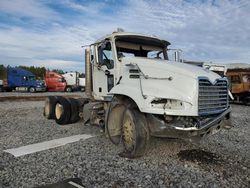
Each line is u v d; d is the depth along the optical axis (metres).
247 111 16.05
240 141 7.30
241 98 22.05
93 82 7.88
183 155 5.79
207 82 5.28
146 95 5.29
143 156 5.64
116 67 6.77
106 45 7.17
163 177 4.61
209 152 6.10
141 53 7.36
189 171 4.90
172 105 5.18
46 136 7.37
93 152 5.88
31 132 7.91
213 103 5.44
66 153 5.78
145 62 5.92
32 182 4.32
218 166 5.20
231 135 8.09
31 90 37.56
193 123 5.17
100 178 4.51
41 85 37.31
